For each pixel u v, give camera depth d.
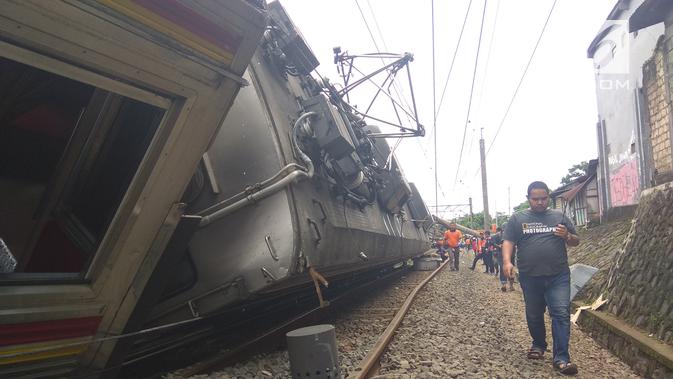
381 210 10.27
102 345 3.76
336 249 6.43
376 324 8.17
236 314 6.55
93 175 4.42
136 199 3.61
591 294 9.23
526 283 5.95
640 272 7.06
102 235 3.60
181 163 3.73
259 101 5.33
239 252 5.02
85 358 3.71
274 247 4.96
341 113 7.54
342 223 6.62
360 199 8.12
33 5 2.58
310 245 5.29
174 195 3.79
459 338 7.10
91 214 4.56
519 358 6.08
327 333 4.31
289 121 5.83
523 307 10.86
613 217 17.55
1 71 3.77
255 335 6.49
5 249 3.76
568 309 5.60
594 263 12.17
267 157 5.17
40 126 4.41
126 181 3.90
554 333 5.58
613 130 17.98
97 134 4.18
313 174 5.69
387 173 10.41
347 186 7.29
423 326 7.94
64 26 2.77
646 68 13.15
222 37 3.55
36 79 4.00
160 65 3.29
